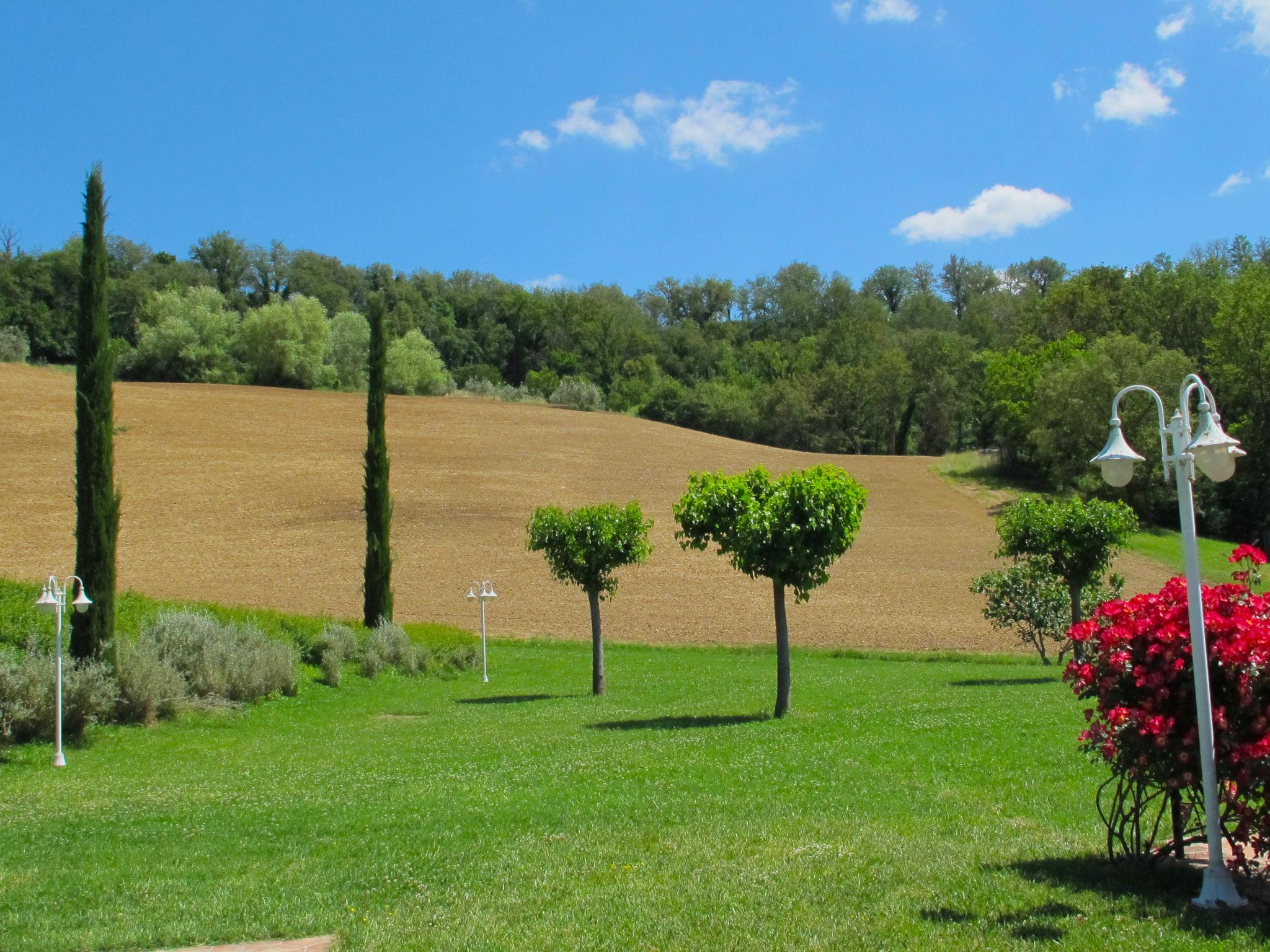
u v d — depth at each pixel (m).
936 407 105.06
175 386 88.06
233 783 11.95
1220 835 5.91
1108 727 6.23
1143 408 61.06
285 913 6.34
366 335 104.25
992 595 28.22
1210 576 45.47
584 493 59.56
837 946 5.34
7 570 36.66
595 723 16.81
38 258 99.69
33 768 14.62
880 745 12.05
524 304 128.50
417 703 21.81
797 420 106.81
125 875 7.43
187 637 20.61
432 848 7.92
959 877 6.51
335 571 40.91
